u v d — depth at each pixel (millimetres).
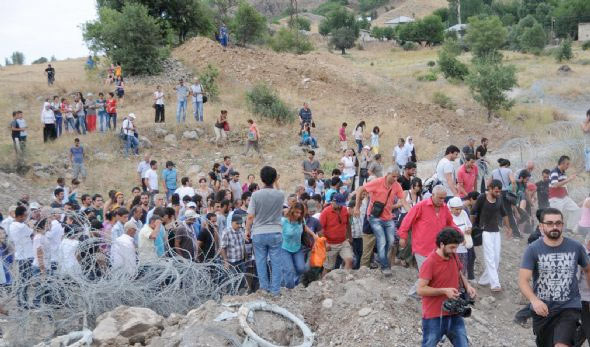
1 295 8961
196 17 39375
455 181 11742
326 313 8281
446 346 8000
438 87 40812
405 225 8984
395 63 61125
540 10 99188
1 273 9867
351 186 19453
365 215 10016
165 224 10016
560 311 6473
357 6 169500
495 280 10180
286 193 20438
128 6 32969
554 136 21719
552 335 6531
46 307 8539
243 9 43219
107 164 22266
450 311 6598
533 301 6328
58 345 7801
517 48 74625
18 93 29750
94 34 33438
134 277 8781
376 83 36906
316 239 9586
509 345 8500
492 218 10234
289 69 35781
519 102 38469
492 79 32969
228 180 16062
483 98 33375
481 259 11555
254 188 12164
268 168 8758
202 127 25891
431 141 28812
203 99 26578
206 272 9234
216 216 10641
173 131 25266
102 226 10414
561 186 13430
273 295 8602
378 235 9656
